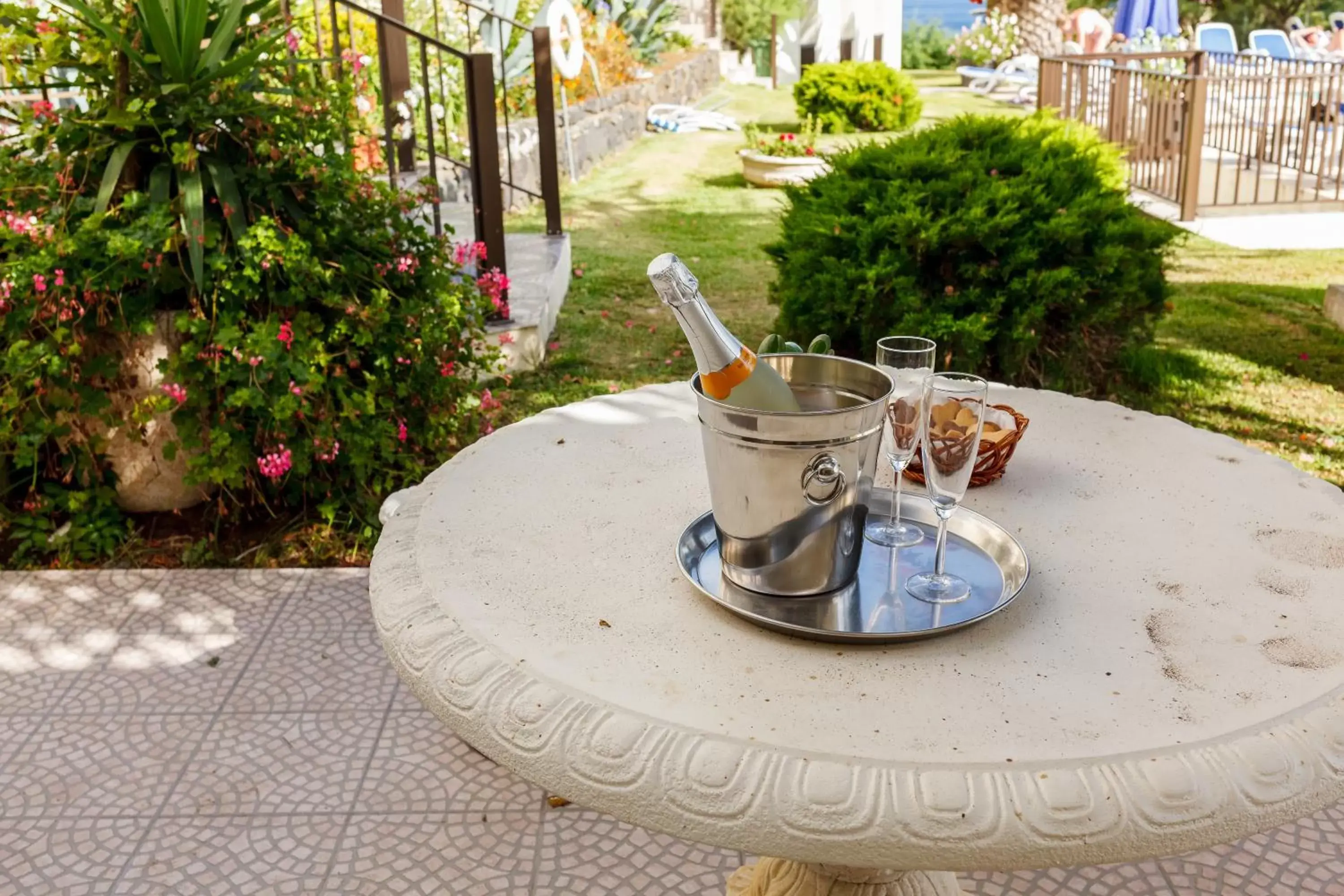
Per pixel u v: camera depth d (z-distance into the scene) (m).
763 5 20.81
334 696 2.66
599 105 11.42
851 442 1.27
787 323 4.29
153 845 2.18
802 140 11.88
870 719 1.13
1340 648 1.25
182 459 3.37
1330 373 4.84
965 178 4.01
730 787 1.07
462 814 2.26
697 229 8.12
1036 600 1.36
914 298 3.94
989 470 1.69
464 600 1.38
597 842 2.18
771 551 1.33
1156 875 2.05
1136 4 16.66
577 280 6.59
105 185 3.06
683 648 1.27
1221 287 6.25
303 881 2.08
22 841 2.19
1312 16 23.14
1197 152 7.86
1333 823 2.18
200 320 3.05
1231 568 1.44
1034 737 1.10
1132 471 1.77
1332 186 8.95
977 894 2.02
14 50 3.13
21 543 3.35
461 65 9.00
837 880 1.69
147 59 3.06
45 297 2.99
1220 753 1.08
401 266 3.38
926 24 26.70
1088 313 4.06
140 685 2.70
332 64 3.99
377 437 3.32
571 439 1.96
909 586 1.38
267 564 3.29
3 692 2.67
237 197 3.13
